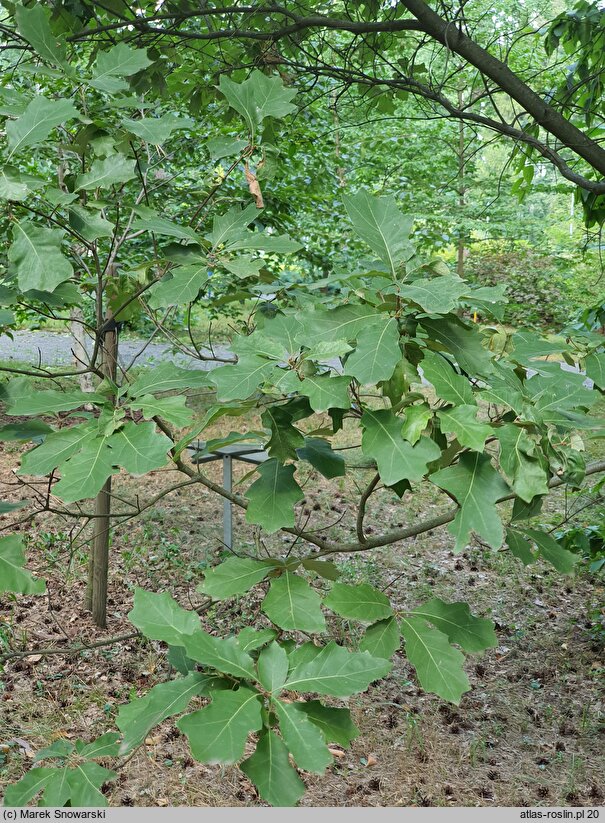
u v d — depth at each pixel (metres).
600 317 4.86
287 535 6.45
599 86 4.76
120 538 6.24
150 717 1.10
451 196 12.33
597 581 5.98
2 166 1.40
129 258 5.74
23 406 1.35
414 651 1.32
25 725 3.89
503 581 5.91
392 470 1.26
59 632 4.87
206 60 4.41
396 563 6.09
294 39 4.50
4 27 2.77
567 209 17.66
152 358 8.91
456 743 4.00
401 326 1.46
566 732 4.12
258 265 1.54
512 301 17.88
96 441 1.26
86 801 1.18
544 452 1.38
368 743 3.94
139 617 1.17
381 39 4.98
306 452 1.65
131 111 2.73
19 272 1.33
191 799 3.40
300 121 6.25
